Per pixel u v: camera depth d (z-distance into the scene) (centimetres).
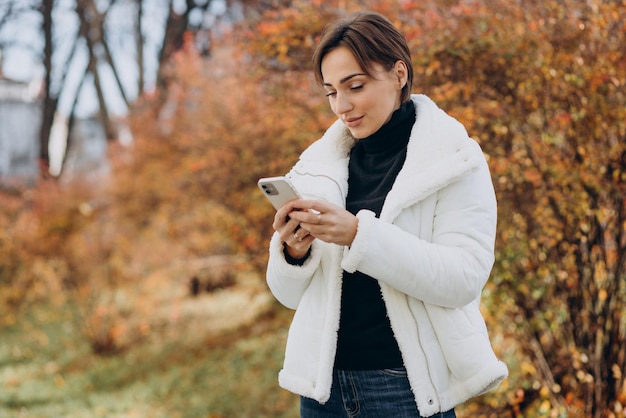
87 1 1385
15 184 1020
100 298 788
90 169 995
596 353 331
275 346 674
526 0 330
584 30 305
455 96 329
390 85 149
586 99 304
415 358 144
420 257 137
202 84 743
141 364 699
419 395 143
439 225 146
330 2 401
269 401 526
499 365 145
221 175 641
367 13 149
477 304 155
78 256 793
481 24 322
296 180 165
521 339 353
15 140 2031
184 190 771
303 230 144
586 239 325
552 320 337
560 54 303
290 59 416
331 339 150
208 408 532
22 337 845
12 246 884
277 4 452
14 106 2031
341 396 154
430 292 139
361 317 151
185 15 1349
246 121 588
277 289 163
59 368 718
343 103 149
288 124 473
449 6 348
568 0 315
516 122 338
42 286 899
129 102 1436
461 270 139
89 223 838
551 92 321
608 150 317
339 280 150
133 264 822
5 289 923
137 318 818
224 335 761
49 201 868
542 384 347
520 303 346
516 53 313
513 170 317
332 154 165
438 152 146
